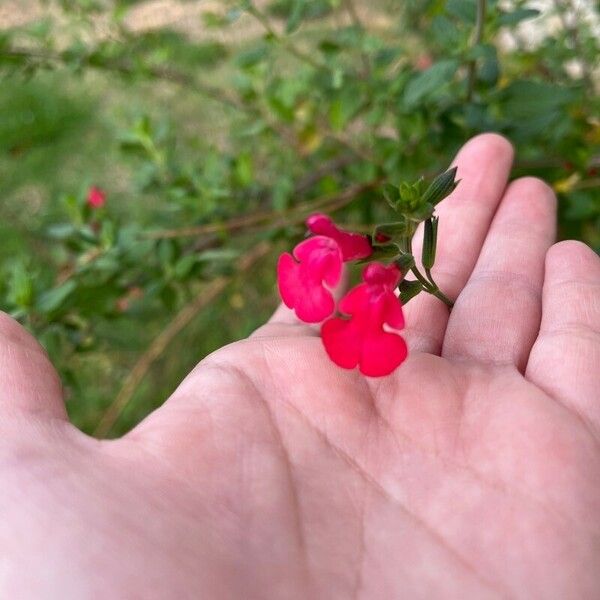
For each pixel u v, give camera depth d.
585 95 0.22
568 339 0.12
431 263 0.12
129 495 0.10
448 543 0.10
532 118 0.18
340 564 0.10
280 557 0.10
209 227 0.22
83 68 0.26
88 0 0.26
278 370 0.12
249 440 0.11
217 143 0.34
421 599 0.10
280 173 0.27
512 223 0.15
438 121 0.20
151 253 0.23
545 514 0.10
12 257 0.31
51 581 0.09
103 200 0.25
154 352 0.25
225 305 0.28
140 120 0.23
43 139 0.38
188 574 0.09
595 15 0.25
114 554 0.09
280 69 0.34
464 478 0.11
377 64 0.21
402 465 0.11
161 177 0.24
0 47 0.23
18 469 0.10
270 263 0.30
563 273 0.13
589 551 0.10
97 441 0.10
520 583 0.10
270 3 0.37
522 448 0.11
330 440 0.11
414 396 0.12
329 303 0.11
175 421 0.11
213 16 0.24
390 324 0.11
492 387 0.12
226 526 0.10
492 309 0.13
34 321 0.19
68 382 0.20
